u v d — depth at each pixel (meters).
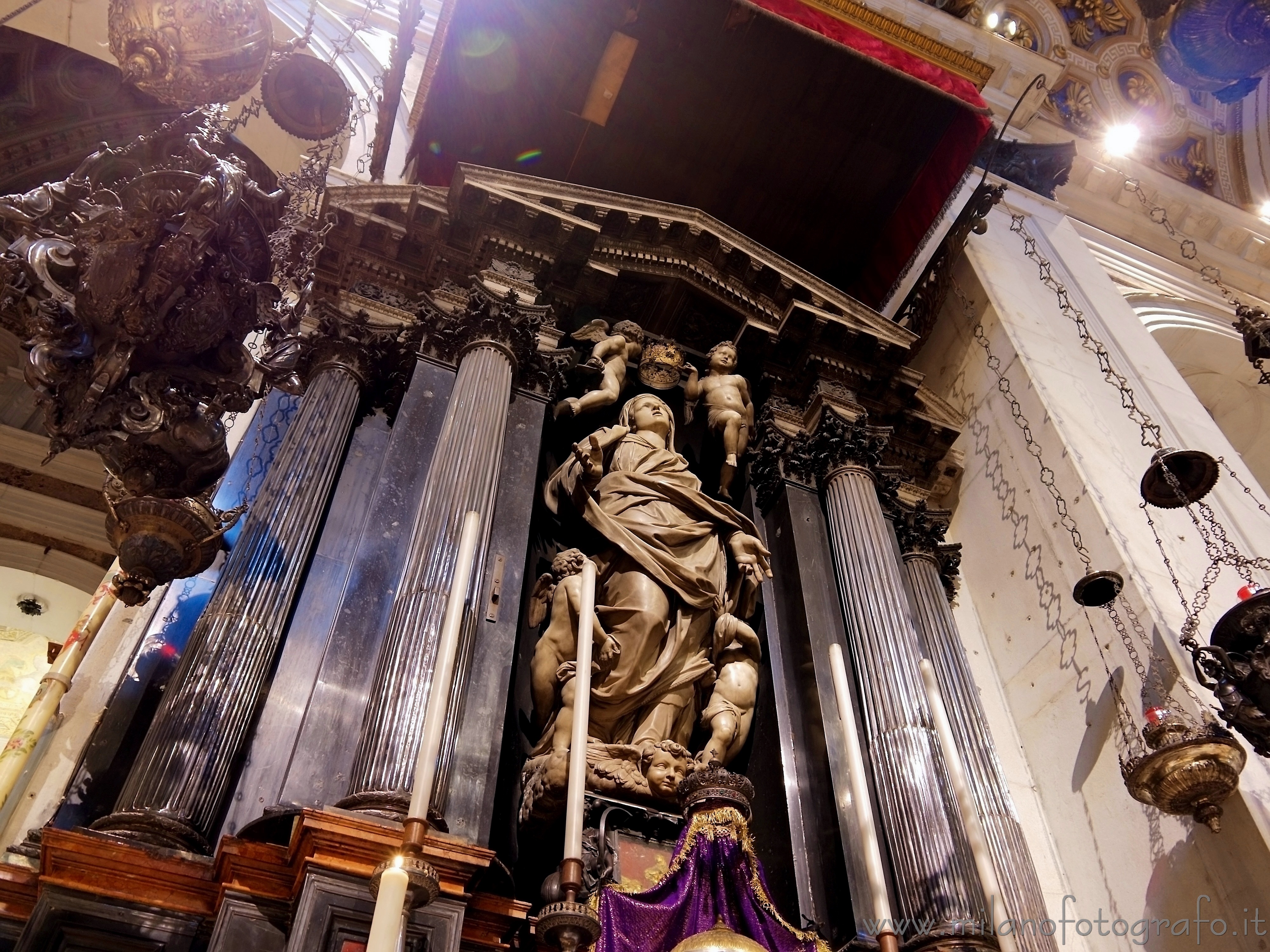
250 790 3.94
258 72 4.74
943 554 6.86
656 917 3.62
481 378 5.60
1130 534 6.37
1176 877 5.16
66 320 4.23
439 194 6.52
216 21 4.50
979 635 7.18
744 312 7.20
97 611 4.65
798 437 6.87
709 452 6.86
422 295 6.09
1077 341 8.23
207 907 3.43
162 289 4.14
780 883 4.76
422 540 4.63
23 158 9.61
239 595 4.45
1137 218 11.73
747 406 6.78
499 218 6.52
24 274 4.20
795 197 8.08
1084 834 5.82
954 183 7.90
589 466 5.57
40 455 9.28
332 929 3.14
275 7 9.37
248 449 5.61
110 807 3.99
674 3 7.05
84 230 4.18
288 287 5.36
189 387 4.39
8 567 8.89
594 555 5.48
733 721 4.93
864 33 7.44
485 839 3.87
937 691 4.00
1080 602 5.84
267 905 3.34
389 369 6.04
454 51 7.37
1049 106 12.39
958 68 7.63
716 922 3.65
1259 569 5.99
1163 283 11.03
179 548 4.19
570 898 2.66
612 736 4.79
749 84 7.47
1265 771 5.09
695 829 3.87
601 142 7.80
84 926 3.28
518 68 7.46
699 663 5.08
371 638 4.52
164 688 4.39
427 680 4.05
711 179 8.01
